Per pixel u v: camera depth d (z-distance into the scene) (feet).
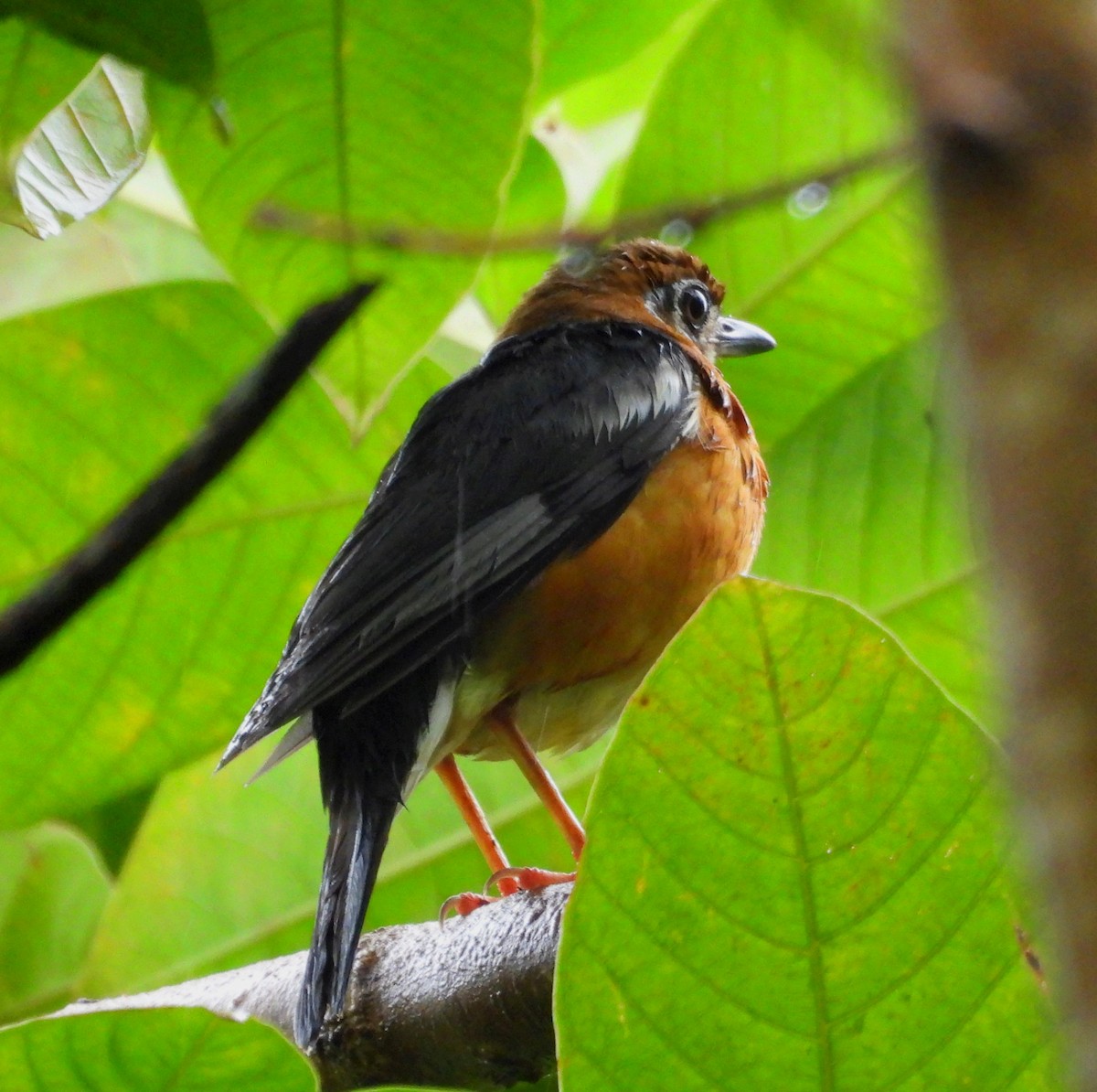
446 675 29.19
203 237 23.71
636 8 28.81
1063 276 7.21
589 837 15.12
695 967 15.37
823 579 31.22
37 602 17.53
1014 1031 15.24
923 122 7.45
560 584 29.81
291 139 23.26
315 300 22.93
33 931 33.30
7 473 27.78
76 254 38.88
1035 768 7.09
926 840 15.11
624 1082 15.47
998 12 7.32
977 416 7.39
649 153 29.12
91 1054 16.42
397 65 22.62
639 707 15.02
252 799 31.89
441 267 23.20
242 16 22.17
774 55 28.17
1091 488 7.08
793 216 31.07
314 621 27.71
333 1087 22.74
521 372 31.55
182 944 31.24
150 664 28.86
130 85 22.43
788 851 15.23
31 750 28.58
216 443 17.74
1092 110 7.22
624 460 30.37
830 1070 15.53
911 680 14.80
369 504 29.17
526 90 22.80
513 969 20.89
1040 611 7.11
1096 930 6.93
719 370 33.71
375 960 22.80
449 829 32.32
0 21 19.94
